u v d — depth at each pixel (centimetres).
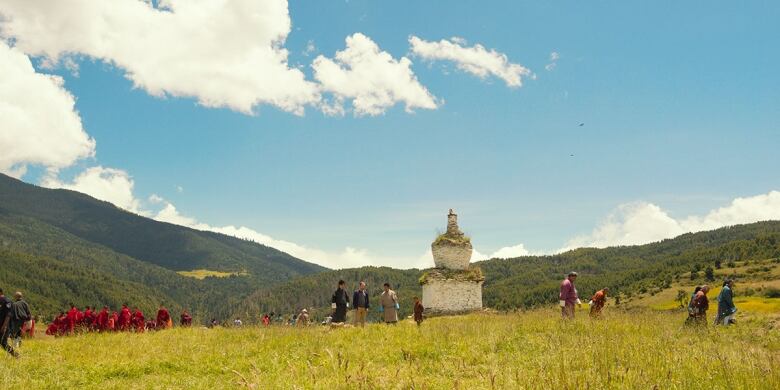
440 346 1750
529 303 13100
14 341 2028
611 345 1527
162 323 3603
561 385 1087
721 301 2444
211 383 1426
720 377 1192
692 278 12212
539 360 1501
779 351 1744
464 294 4009
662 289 11812
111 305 18975
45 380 1464
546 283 15275
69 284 19012
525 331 2056
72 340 2452
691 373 1223
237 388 1309
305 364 1509
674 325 2330
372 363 1538
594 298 2491
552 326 2150
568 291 2423
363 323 2617
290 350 1830
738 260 13312
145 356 1805
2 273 17250
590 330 1994
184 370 1602
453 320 2900
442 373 1413
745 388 1097
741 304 7438
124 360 1716
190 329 2888
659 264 15150
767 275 10881
